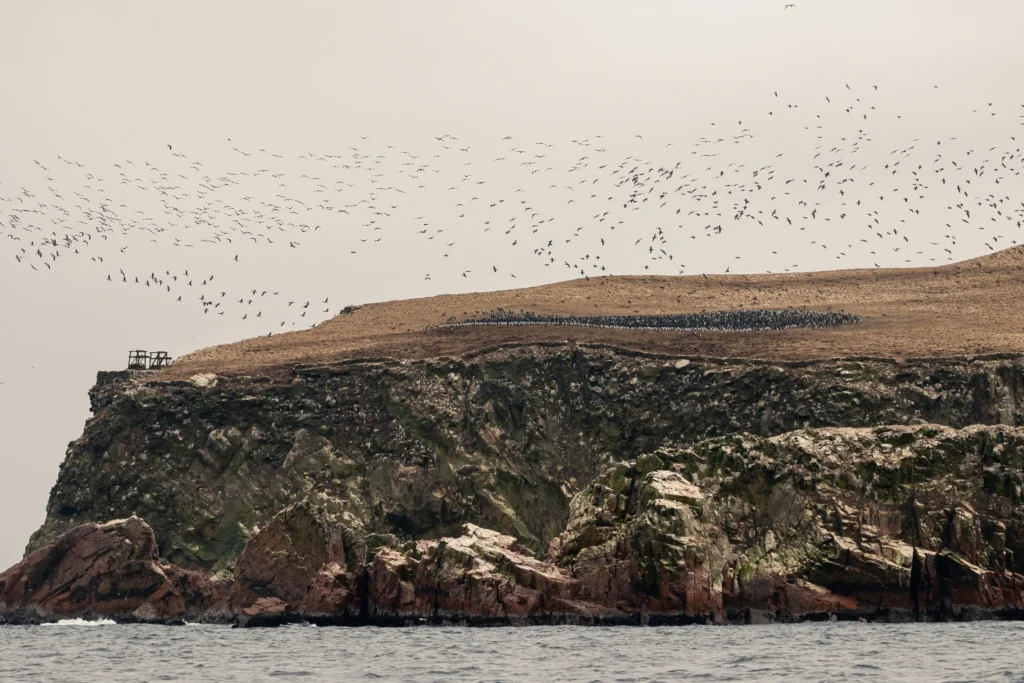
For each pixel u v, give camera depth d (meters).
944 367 170.12
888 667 82.44
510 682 79.81
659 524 117.88
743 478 125.88
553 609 118.88
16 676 88.69
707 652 92.44
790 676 79.50
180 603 143.00
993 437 125.31
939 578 118.44
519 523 168.12
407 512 168.88
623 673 82.31
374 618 125.56
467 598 120.75
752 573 120.25
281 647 105.00
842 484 124.94
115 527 145.38
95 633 125.31
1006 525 121.06
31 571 144.50
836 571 119.06
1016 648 91.19
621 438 175.38
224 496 173.25
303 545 135.88
